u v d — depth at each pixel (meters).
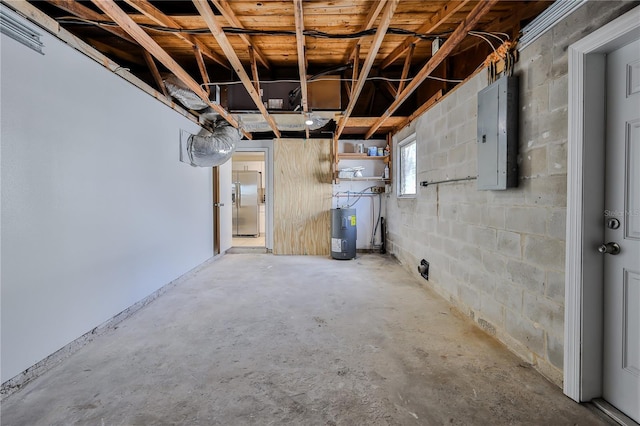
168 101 3.43
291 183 5.48
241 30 2.24
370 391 1.63
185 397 1.58
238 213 7.93
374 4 2.19
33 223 1.78
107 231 2.44
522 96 1.91
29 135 1.76
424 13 2.37
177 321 2.54
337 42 2.95
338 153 5.27
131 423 1.41
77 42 2.11
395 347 2.08
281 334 2.29
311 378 1.74
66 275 2.02
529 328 1.86
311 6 2.23
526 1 1.94
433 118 3.31
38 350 1.80
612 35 1.33
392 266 4.49
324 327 2.41
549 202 1.70
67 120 2.04
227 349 2.07
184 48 3.16
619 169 1.43
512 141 1.95
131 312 2.72
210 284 3.61
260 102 3.06
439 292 3.17
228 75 3.75
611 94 1.46
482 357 1.95
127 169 2.70
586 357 1.51
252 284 3.60
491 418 1.43
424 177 3.61
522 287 1.91
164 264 3.35
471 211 2.53
